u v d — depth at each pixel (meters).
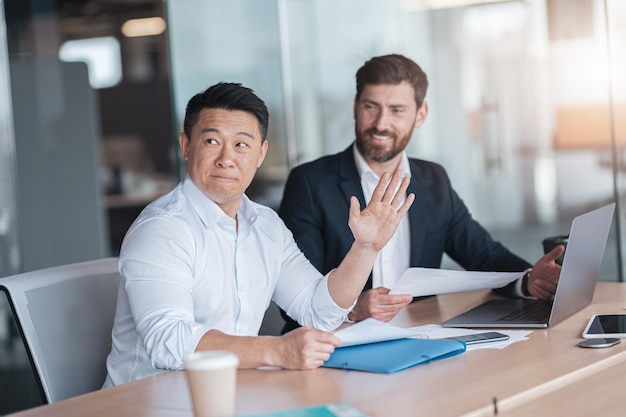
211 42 4.02
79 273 2.43
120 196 8.94
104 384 2.27
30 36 7.69
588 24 3.49
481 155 3.73
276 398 1.72
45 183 4.73
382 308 2.53
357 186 3.14
